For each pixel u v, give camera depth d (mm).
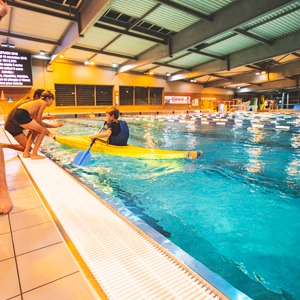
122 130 4574
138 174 3385
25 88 14781
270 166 3799
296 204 2424
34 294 1026
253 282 1377
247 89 26406
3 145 4141
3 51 13250
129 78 19078
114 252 1333
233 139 6520
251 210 2309
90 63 16422
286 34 10969
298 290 1315
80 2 8328
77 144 4863
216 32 8906
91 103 17906
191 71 17984
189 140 6434
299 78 21609
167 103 21781
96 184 2998
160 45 12461
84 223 1658
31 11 8500
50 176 2754
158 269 1198
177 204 2447
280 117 13773
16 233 1527
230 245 1740
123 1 8062
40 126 3547
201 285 1094
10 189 2375
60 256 1289
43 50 13852
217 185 2961
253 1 7441
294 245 1735
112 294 1025
